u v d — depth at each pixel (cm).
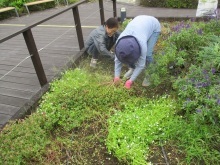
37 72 328
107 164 230
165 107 271
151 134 245
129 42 259
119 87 311
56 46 470
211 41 360
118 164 228
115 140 237
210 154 220
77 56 411
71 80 329
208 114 232
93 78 340
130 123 255
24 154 224
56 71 373
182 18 595
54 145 245
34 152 230
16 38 552
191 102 247
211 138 234
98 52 384
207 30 410
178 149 235
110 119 266
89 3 907
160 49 413
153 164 226
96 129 265
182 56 328
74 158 237
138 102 291
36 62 320
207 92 259
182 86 269
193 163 221
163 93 312
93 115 278
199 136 235
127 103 287
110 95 299
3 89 342
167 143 241
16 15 839
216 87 251
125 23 499
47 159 230
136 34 272
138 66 291
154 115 263
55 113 280
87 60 420
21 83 353
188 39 349
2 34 622
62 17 717
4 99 320
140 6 779
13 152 221
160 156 232
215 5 468
